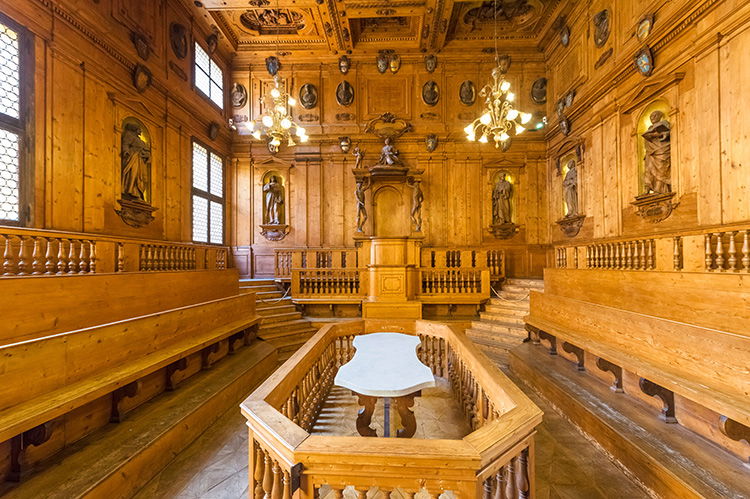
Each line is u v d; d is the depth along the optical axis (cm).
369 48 1021
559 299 518
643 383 320
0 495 224
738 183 451
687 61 530
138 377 320
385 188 1048
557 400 414
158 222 719
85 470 251
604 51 735
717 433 277
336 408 421
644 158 629
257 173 1055
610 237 724
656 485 254
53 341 265
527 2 892
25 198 457
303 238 1048
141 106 666
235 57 1045
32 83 466
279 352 664
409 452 154
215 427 385
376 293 772
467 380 380
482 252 857
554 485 278
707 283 297
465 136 1040
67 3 504
